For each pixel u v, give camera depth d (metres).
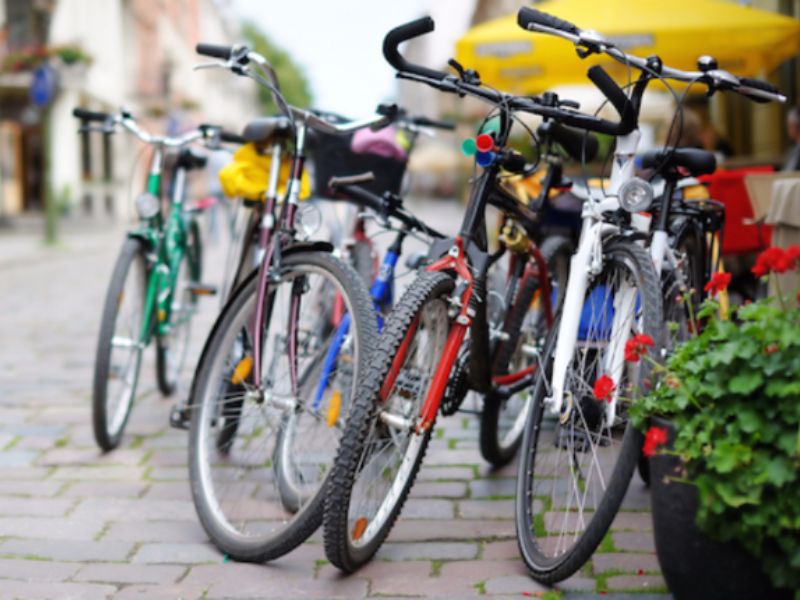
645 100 10.00
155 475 3.42
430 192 51.94
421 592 2.42
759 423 1.91
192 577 2.54
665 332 2.48
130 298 3.73
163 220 3.93
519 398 3.62
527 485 2.60
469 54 6.60
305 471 2.97
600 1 6.30
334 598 2.40
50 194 15.59
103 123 3.77
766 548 1.94
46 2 20.00
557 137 3.21
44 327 6.99
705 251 3.48
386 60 2.64
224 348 2.87
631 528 2.84
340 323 2.89
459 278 2.57
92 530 2.90
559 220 3.91
